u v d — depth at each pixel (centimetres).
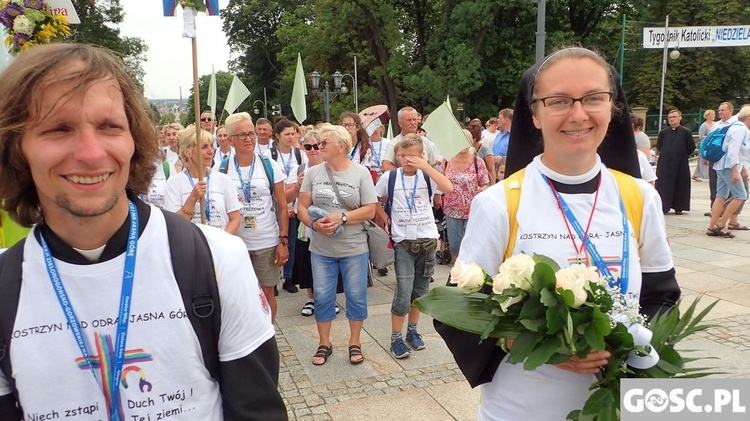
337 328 486
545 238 159
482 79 2662
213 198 397
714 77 3169
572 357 143
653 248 166
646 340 139
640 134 858
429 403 344
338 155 401
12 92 110
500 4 2509
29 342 115
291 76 3466
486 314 151
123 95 123
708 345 414
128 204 126
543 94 161
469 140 573
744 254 702
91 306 118
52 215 119
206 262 126
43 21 391
